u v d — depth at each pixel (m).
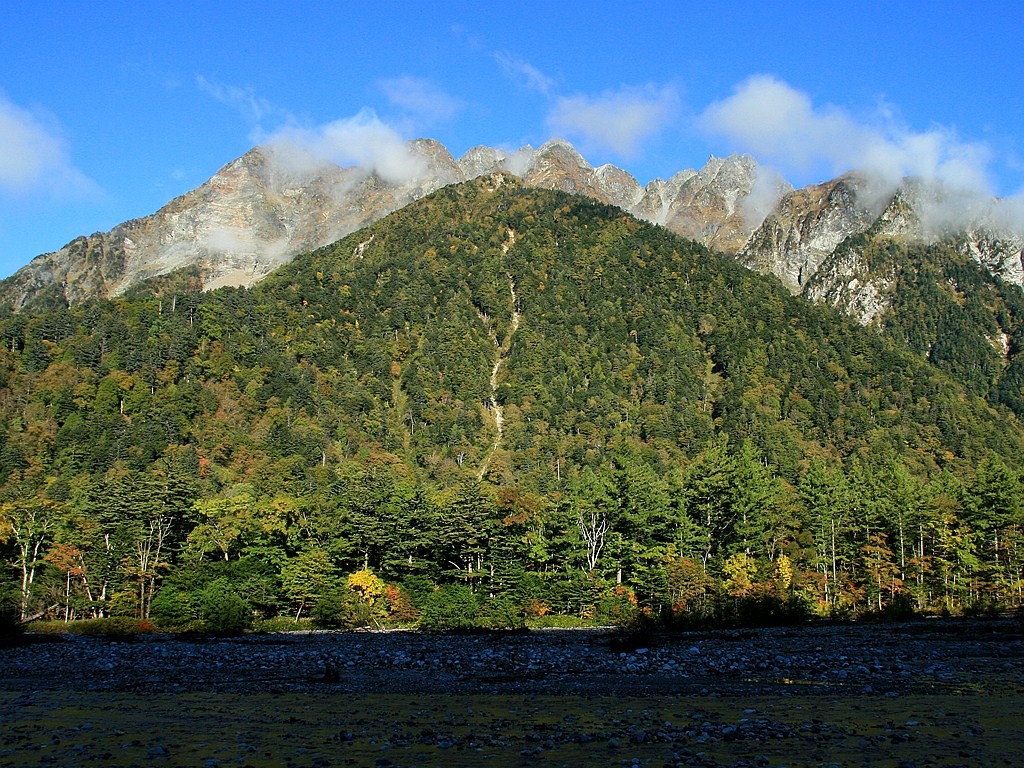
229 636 64.12
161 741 21.06
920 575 87.25
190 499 87.75
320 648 48.53
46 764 18.50
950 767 17.28
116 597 79.44
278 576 81.19
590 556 88.56
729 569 85.31
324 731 22.25
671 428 184.00
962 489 104.44
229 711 26.12
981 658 38.16
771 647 44.66
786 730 21.23
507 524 85.81
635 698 27.83
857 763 17.62
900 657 38.94
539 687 31.41
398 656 42.53
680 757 18.23
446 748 19.83
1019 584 86.44
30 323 191.62
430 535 84.94
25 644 53.72
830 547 96.88
